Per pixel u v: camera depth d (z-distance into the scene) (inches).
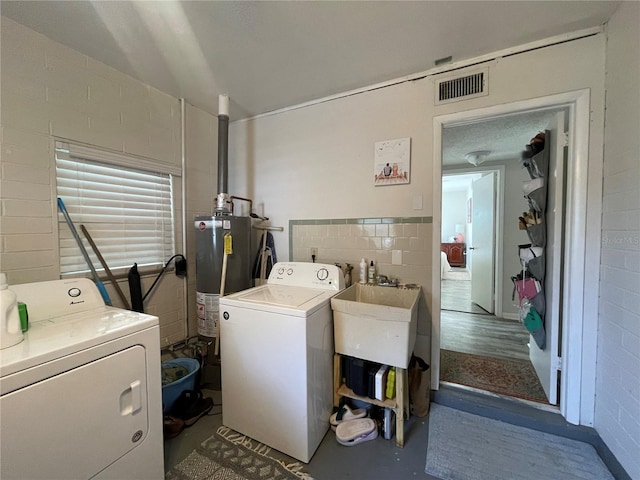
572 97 60.9
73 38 63.4
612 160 55.3
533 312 79.9
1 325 35.7
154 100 86.4
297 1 52.0
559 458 56.7
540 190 79.0
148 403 46.4
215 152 108.6
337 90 86.0
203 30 60.2
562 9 54.0
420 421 68.4
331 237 90.6
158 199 90.2
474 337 117.4
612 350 54.6
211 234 86.9
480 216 160.1
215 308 87.5
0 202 57.5
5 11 54.8
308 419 55.4
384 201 82.4
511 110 66.7
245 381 61.2
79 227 71.3
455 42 64.0
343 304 62.4
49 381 34.7
